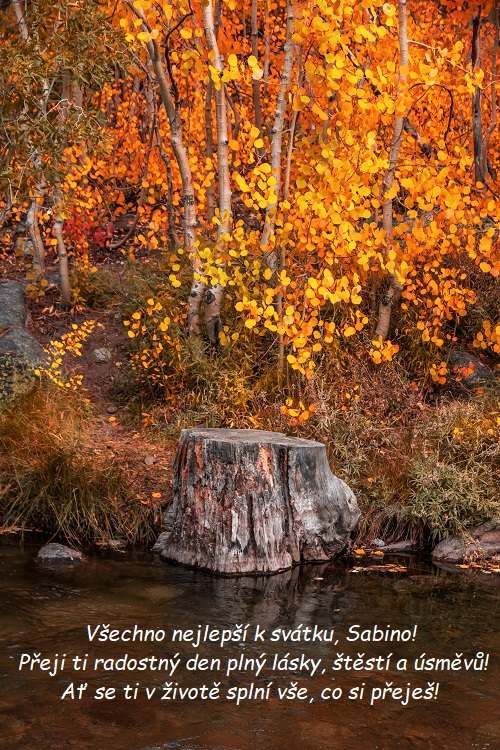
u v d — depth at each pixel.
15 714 3.36
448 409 6.79
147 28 6.62
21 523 5.86
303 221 6.62
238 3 9.90
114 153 10.18
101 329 8.46
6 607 4.46
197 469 5.34
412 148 7.81
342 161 5.98
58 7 6.34
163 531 5.77
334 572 5.34
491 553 5.70
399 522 5.95
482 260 7.80
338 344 7.26
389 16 5.84
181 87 9.24
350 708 3.52
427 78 6.13
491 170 9.20
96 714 3.39
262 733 3.29
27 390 6.98
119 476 6.04
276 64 10.11
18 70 6.15
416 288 7.71
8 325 8.10
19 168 6.47
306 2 6.75
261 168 6.15
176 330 7.50
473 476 6.02
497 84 6.49
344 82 6.06
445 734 3.33
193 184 7.55
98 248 10.44
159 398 7.42
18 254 9.92
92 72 6.55
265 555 5.29
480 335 6.87
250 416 6.74
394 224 8.43
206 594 4.83
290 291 7.08
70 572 5.10
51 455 6.14
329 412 6.74
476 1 8.13
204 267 6.41
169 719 3.38
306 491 5.45
